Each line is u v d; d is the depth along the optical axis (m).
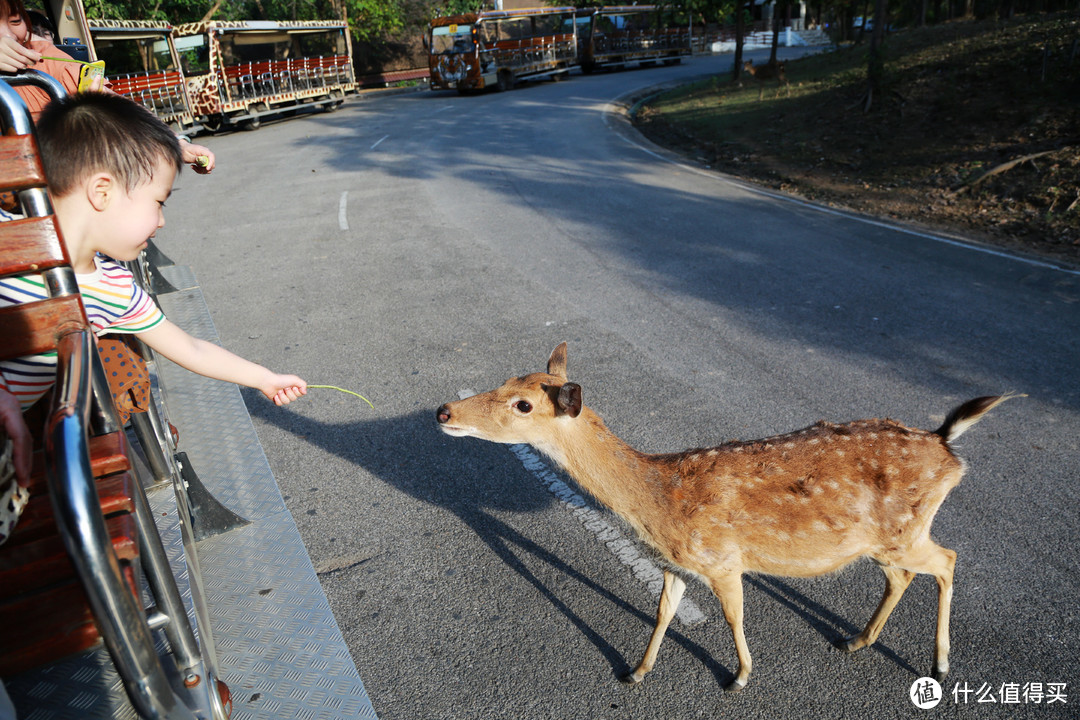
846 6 35.75
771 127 17.53
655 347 6.26
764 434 4.85
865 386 5.43
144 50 20.94
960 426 2.86
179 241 10.40
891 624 3.32
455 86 31.12
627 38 41.09
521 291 7.73
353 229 10.57
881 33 16.34
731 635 3.32
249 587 2.37
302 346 6.57
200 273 8.83
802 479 2.79
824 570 2.90
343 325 7.01
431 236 10.00
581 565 3.79
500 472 4.62
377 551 3.94
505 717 2.93
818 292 7.40
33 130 1.39
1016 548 3.69
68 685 1.52
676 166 14.79
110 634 1.11
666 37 43.06
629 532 4.02
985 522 3.89
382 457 4.83
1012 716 2.83
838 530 2.76
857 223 10.10
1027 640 3.17
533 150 16.89
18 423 1.16
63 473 1.04
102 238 1.84
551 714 2.94
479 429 3.11
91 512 1.04
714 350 6.16
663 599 3.03
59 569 1.37
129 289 2.01
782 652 3.21
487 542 3.98
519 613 3.48
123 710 1.46
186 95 21.59
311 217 11.45
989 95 14.98
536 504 4.29
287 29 25.08
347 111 27.88
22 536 1.42
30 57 2.43
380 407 5.48
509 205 11.66
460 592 3.62
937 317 6.66
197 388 3.72
